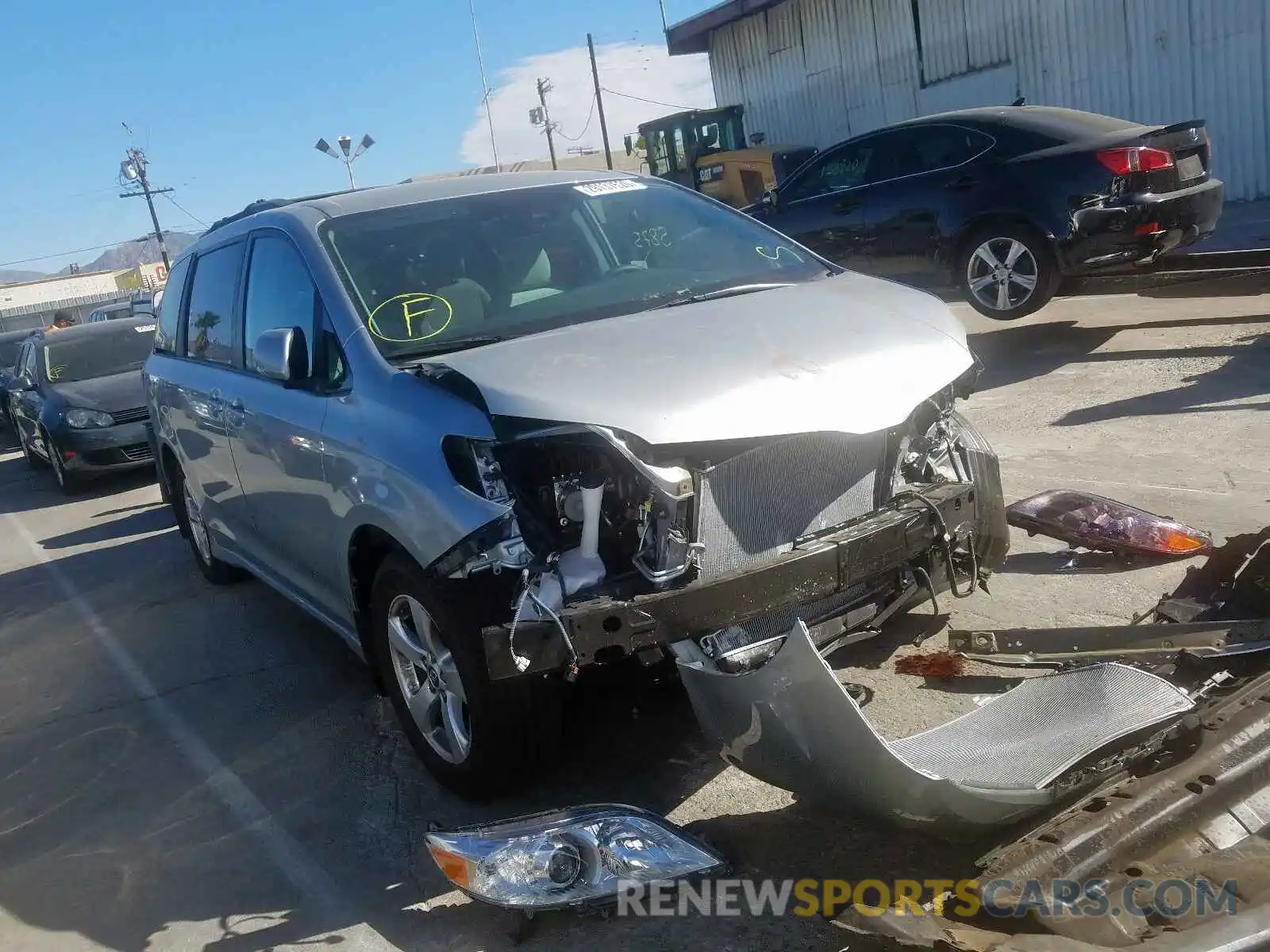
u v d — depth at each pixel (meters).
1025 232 8.77
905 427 3.53
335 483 3.72
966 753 2.99
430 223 4.22
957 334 3.74
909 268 9.73
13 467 13.56
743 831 3.25
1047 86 17.72
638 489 3.05
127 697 5.16
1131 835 2.48
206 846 3.69
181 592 6.72
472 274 3.99
